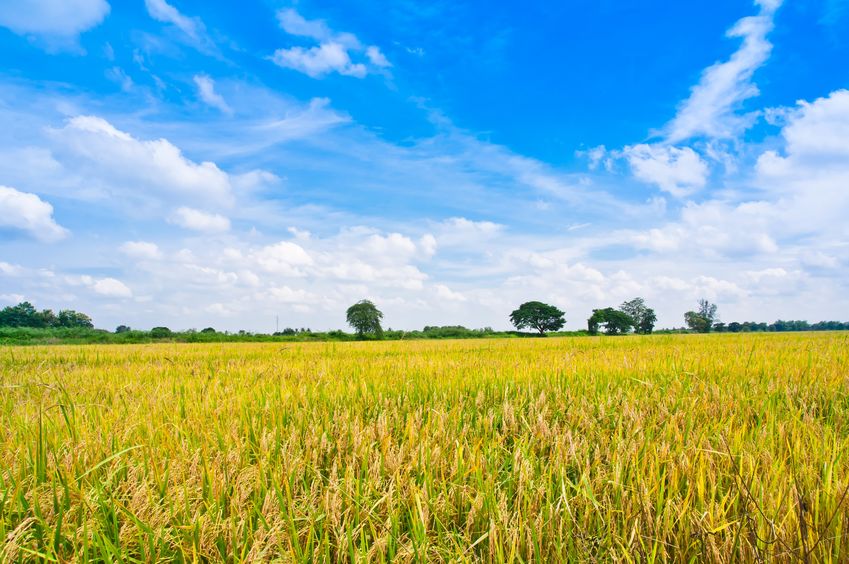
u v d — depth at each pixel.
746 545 1.90
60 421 3.81
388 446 2.99
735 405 4.16
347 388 5.29
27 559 2.07
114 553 1.95
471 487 2.49
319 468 3.01
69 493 2.44
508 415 3.92
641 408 4.14
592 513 2.27
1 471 2.65
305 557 1.94
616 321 91.56
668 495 2.29
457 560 1.94
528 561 1.95
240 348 16.25
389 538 2.04
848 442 2.92
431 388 5.27
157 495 2.43
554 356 9.28
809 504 2.11
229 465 2.78
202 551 2.06
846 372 5.89
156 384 6.30
